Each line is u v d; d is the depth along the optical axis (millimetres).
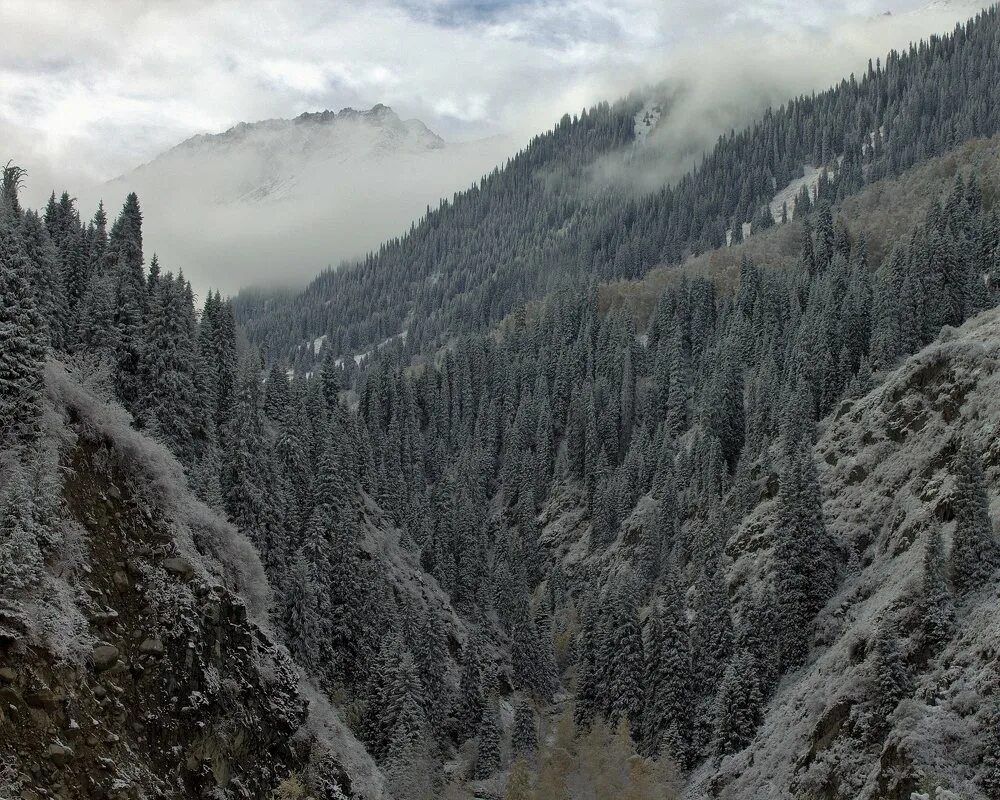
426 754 75000
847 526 88875
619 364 188875
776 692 80125
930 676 57531
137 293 81125
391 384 195375
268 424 96375
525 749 87375
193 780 34438
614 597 106500
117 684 32312
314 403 108750
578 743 90438
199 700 36219
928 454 86250
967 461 66000
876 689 60156
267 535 72438
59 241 83750
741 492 111125
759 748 71688
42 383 36688
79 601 32719
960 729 50688
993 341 91062
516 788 78562
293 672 47469
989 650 54469
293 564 76250
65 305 69875
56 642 30156
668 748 83125
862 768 56719
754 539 101062
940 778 48312
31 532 31812
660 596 111188
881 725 58125
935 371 94125
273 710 42406
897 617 64500
